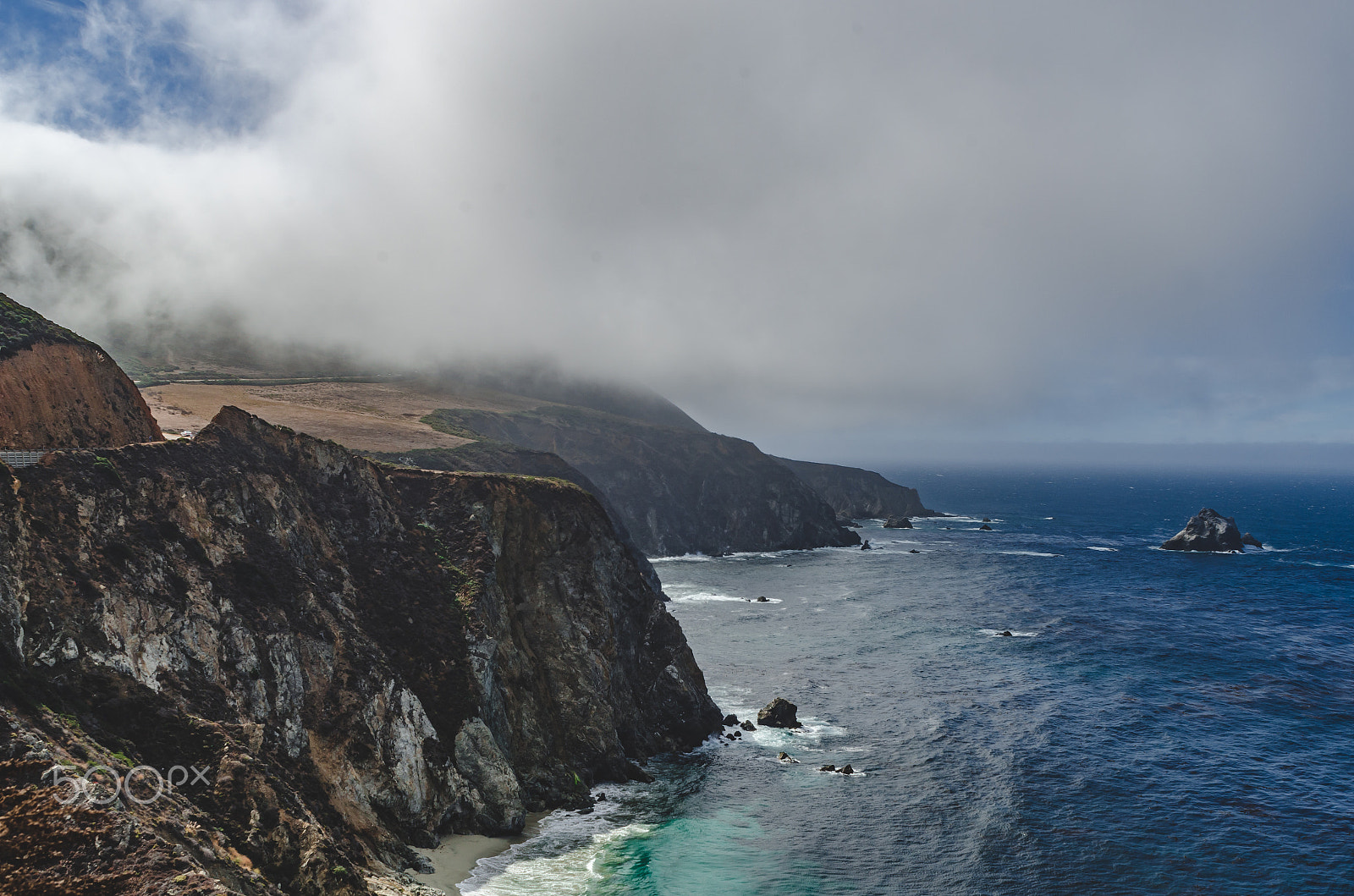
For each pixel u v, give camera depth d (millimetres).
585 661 59844
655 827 48688
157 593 40000
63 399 50844
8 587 33688
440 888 39875
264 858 31953
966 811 51625
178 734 34844
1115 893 42969
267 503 51094
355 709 44906
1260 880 44469
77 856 26141
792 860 45188
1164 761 59969
